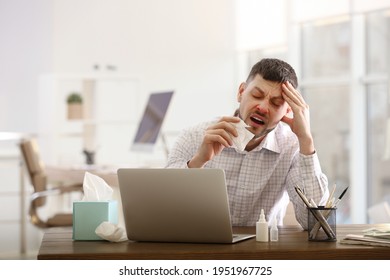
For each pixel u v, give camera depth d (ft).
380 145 24.57
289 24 27.43
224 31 31.58
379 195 24.76
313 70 27.09
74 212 7.92
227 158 9.68
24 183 24.84
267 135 9.33
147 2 31.07
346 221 25.80
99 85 29.91
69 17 30.25
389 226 8.91
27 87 29.96
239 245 7.40
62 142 29.73
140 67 30.99
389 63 23.94
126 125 30.63
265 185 9.61
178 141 10.03
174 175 7.49
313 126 27.14
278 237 8.08
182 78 31.37
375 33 24.45
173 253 6.90
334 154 26.40
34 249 25.52
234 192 9.68
